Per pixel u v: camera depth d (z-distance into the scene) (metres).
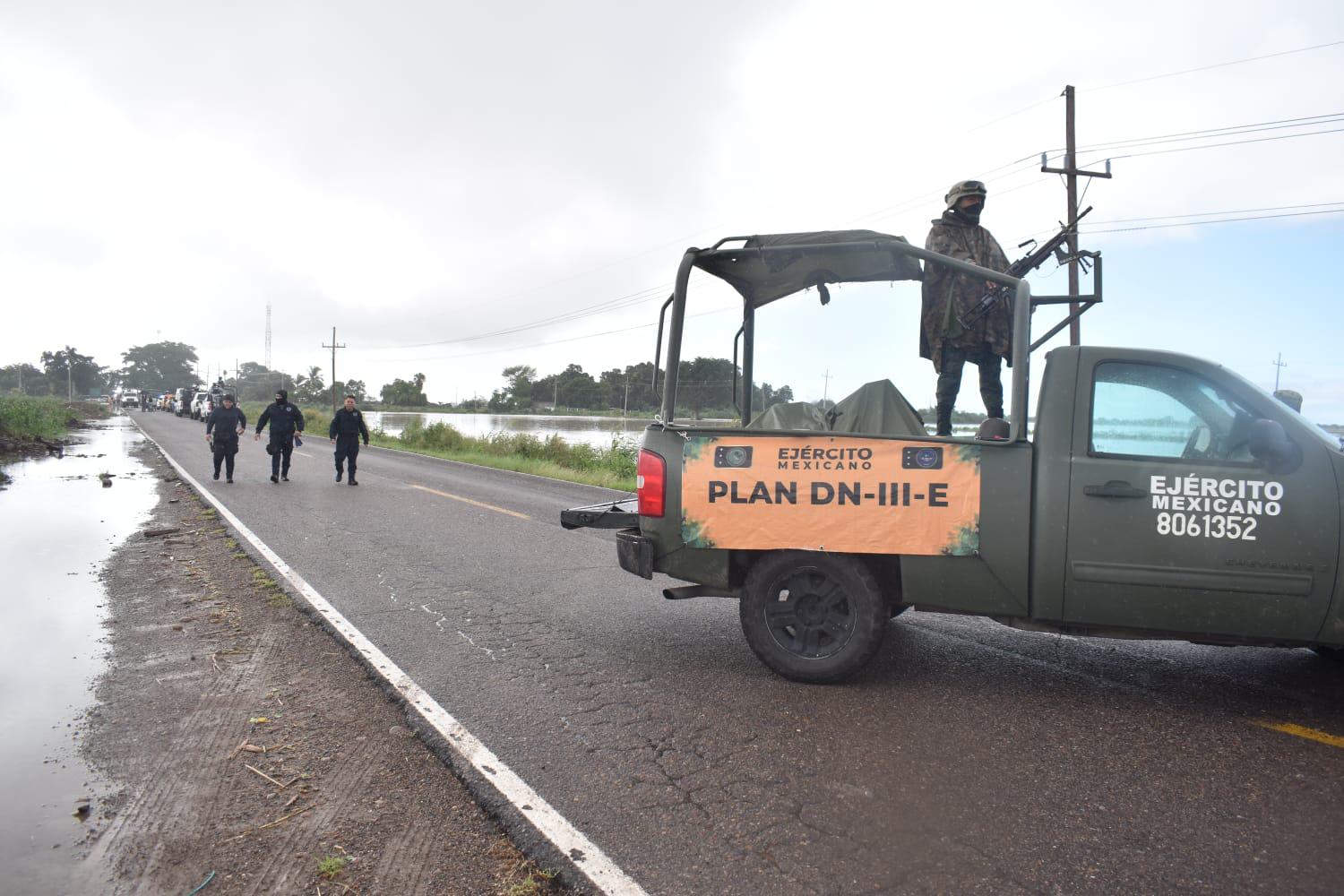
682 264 4.69
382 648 5.04
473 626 5.57
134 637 5.36
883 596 4.30
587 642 5.25
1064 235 4.92
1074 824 2.93
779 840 2.83
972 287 4.86
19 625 5.66
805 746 3.61
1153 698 4.22
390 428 52.59
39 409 33.34
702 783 3.26
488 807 3.07
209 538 9.12
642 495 4.63
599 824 2.94
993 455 4.09
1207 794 3.16
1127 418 3.95
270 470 18.31
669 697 4.23
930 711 4.03
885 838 2.85
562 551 8.53
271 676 4.61
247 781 3.32
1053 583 3.97
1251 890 2.54
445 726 3.83
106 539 9.18
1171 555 3.81
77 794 3.22
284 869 2.70
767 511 4.38
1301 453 3.71
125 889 2.58
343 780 3.34
